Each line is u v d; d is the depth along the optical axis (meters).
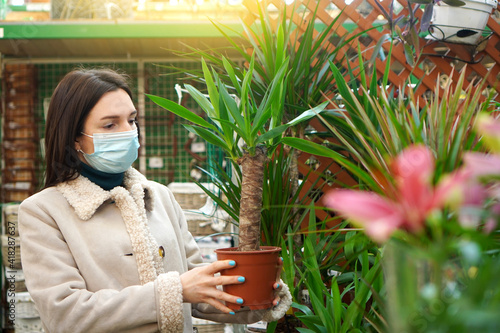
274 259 1.10
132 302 1.17
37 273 1.26
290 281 1.50
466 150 0.88
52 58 4.25
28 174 4.20
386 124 1.08
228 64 1.33
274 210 1.79
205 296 1.13
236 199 1.82
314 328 1.34
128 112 1.39
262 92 1.84
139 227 1.37
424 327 0.43
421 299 0.44
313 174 2.07
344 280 1.55
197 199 3.29
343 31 2.17
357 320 1.23
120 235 1.36
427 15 1.90
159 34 3.50
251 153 1.12
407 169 0.43
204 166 4.37
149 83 4.32
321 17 2.15
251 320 1.36
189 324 1.45
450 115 0.95
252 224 1.11
